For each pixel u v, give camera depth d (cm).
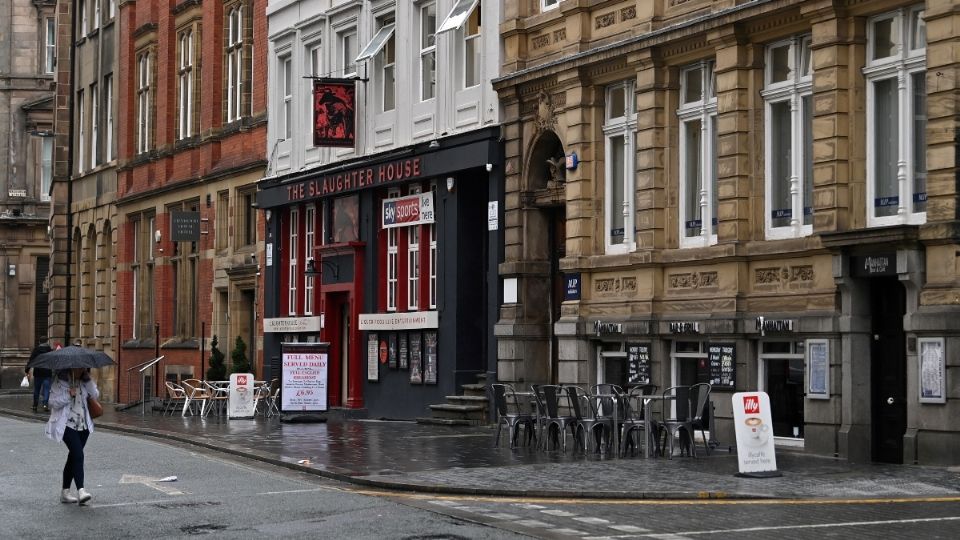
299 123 4256
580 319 2992
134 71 5700
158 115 5378
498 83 3259
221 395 4044
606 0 2958
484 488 1977
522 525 1656
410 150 3588
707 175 2705
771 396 2527
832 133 2361
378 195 3838
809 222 2472
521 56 3238
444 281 3506
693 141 2780
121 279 5681
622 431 2448
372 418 3784
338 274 3997
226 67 4831
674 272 2764
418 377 3597
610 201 2997
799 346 2469
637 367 2822
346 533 1625
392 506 1847
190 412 4109
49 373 4728
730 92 2591
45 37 8112
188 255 5075
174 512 1842
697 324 2636
